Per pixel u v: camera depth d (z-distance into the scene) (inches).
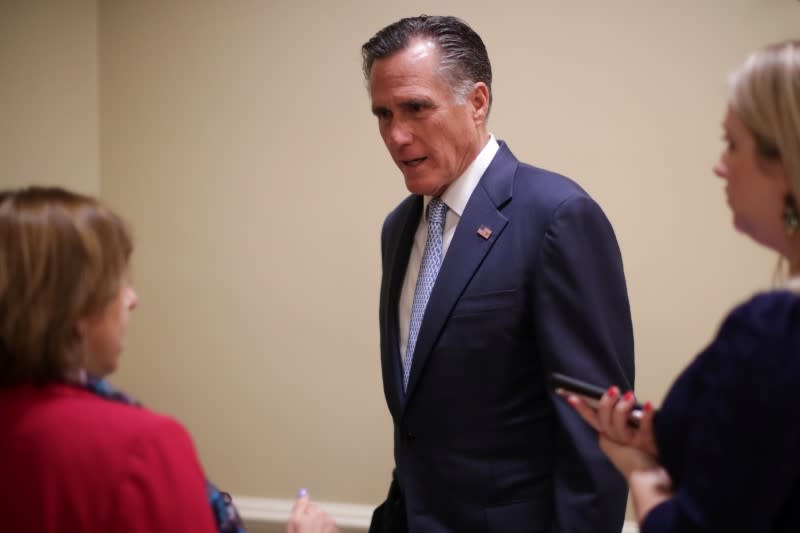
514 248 67.2
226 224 124.8
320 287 123.1
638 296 115.0
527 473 68.0
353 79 119.6
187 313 126.9
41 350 39.7
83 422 39.0
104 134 127.1
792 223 41.1
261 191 123.4
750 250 112.6
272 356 125.3
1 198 41.2
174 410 128.3
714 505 37.4
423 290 72.5
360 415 123.8
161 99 125.0
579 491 64.2
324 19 119.6
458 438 68.7
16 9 115.3
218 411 127.3
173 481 39.1
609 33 112.7
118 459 38.2
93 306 40.9
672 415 42.4
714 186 112.4
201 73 123.5
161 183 126.0
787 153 39.7
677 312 114.4
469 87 70.2
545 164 115.3
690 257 113.7
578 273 64.5
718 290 113.6
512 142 115.7
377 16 118.3
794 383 35.6
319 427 125.0
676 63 111.6
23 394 40.3
